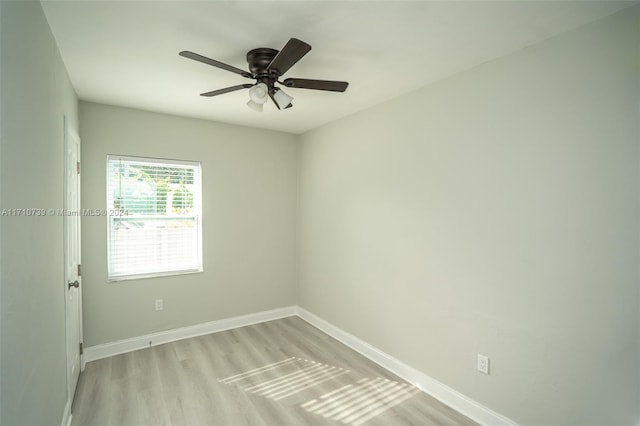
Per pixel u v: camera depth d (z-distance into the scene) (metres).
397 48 1.98
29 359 1.26
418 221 2.62
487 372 2.12
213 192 3.66
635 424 1.54
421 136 2.59
